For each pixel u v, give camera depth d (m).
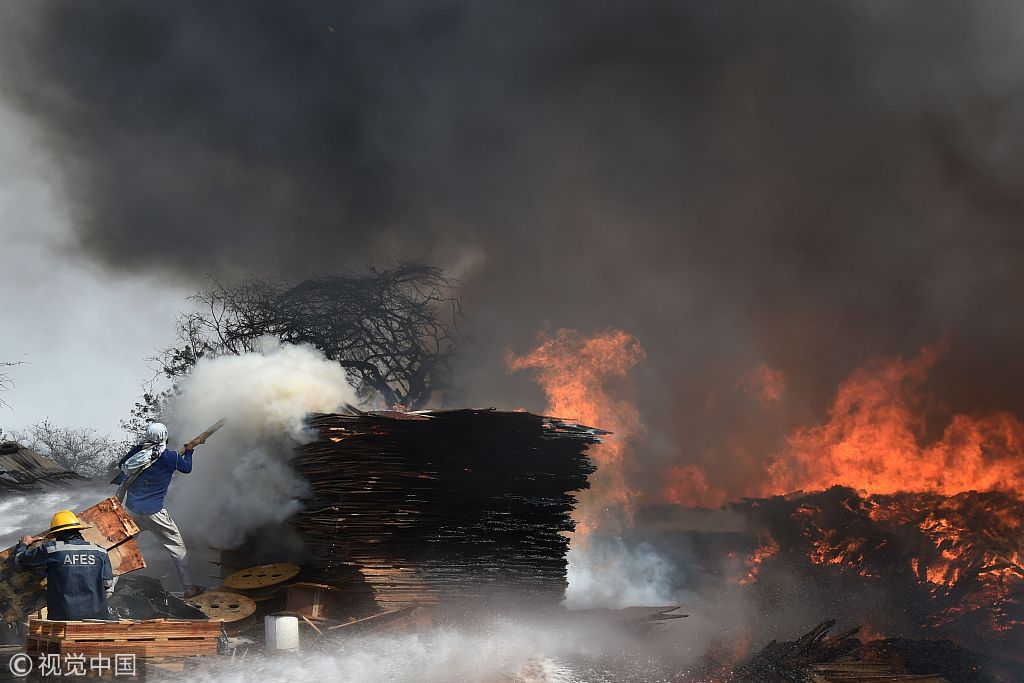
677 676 9.84
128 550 9.35
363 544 10.59
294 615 9.76
